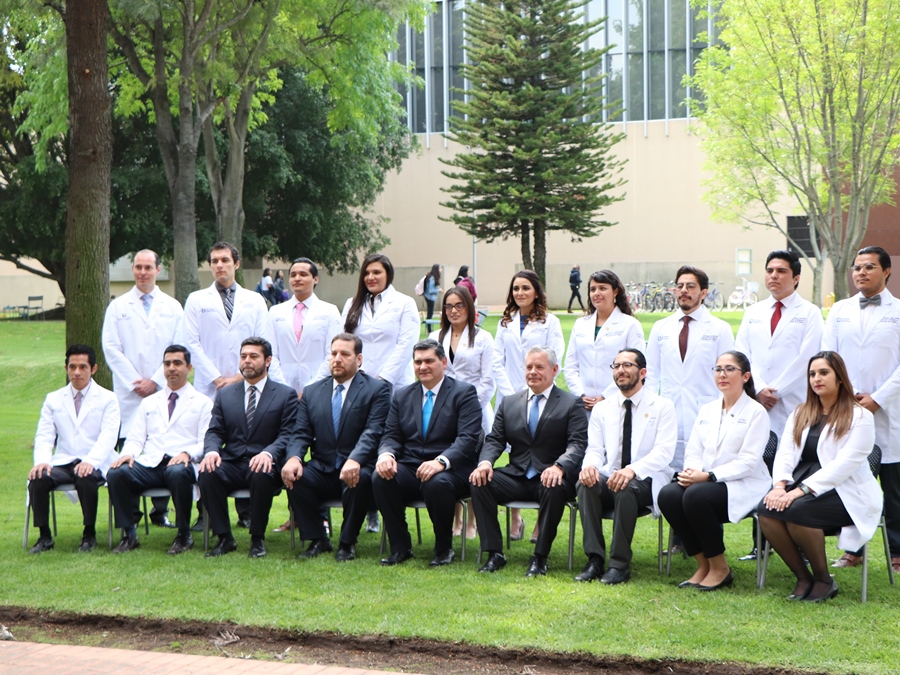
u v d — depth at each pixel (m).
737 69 16.22
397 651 4.63
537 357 6.25
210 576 5.78
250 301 7.51
